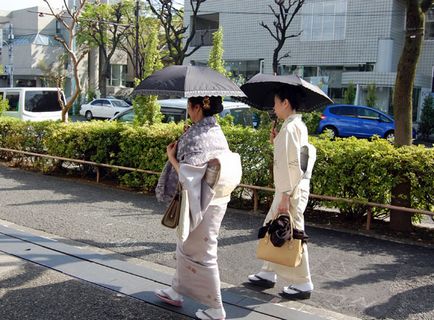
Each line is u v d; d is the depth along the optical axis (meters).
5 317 3.36
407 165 5.31
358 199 5.61
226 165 3.15
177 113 9.50
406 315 3.53
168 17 21.64
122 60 41.66
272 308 3.61
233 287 4.01
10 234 5.23
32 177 8.65
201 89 3.12
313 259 4.69
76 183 8.16
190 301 3.70
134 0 31.89
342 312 3.57
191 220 3.09
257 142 6.40
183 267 3.35
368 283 4.11
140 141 7.54
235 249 4.94
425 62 23.77
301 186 3.60
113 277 4.12
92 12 32.09
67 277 4.10
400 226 5.62
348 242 5.23
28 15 38.59
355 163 5.62
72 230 5.48
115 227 5.63
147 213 6.30
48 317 3.38
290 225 3.54
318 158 5.85
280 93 3.60
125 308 3.55
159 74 3.28
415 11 5.50
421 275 4.30
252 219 6.09
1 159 10.41
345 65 24.61
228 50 28.23
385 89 22.73
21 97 13.41
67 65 37.41
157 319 3.40
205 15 29.08
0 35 36.28
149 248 4.95
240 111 9.35
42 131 9.27
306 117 7.99
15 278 4.04
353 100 23.16
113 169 7.96
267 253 3.63
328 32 24.91
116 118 9.77
